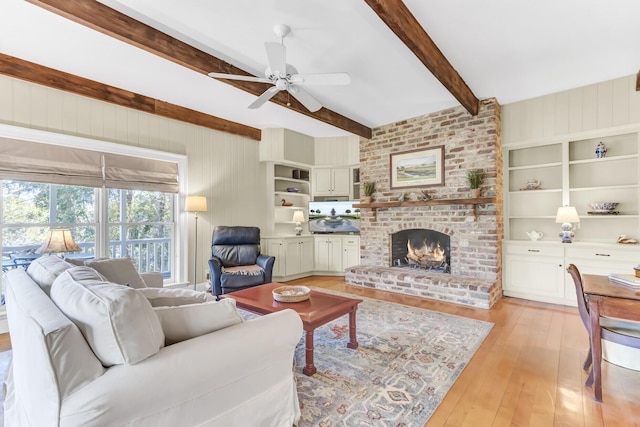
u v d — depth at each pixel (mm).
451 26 2553
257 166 5543
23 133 3150
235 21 2471
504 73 3391
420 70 3303
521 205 4504
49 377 1011
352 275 5094
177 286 4445
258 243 4703
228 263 4387
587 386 2061
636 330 1943
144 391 1094
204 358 1255
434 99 4105
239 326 1449
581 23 2518
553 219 4281
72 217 3643
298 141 5770
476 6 2309
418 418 1752
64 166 3459
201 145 4723
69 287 1336
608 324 2035
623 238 3600
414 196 4801
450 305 3893
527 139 4098
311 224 6031
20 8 2258
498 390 2027
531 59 3098
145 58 3008
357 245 5793
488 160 4113
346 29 2578
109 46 2793
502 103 4242
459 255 4371
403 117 4828
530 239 4301
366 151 5410
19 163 3168
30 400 1202
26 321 1199
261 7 2299
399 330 3059
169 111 4207
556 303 3881
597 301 1920
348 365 2355
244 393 1399
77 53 2914
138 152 4020
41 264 2004
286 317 1615
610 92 3564
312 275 6004
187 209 4270
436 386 2072
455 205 4410
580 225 4070
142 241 4246
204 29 2580
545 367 2322
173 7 2303
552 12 2381
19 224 3273
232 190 5141
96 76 3393
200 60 2885
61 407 998
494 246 4074
